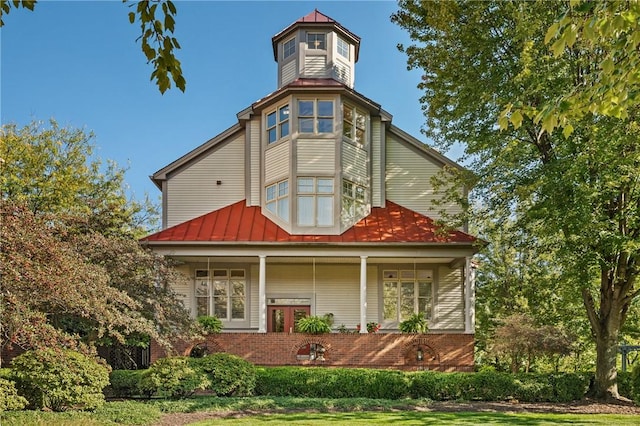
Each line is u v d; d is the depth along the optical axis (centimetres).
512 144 1474
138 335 1694
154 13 429
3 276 854
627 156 1263
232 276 2156
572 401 1530
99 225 1786
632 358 2183
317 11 2331
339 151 2070
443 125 1714
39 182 2298
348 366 1844
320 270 2162
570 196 1378
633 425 1127
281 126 2145
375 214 2164
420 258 2041
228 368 1480
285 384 1530
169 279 1670
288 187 2069
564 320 2216
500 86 1441
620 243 1348
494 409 1377
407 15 1655
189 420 1177
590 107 499
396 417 1212
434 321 2142
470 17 1480
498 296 2653
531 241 1677
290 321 2136
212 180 2242
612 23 439
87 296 1080
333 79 2219
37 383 1134
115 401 1340
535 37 1352
